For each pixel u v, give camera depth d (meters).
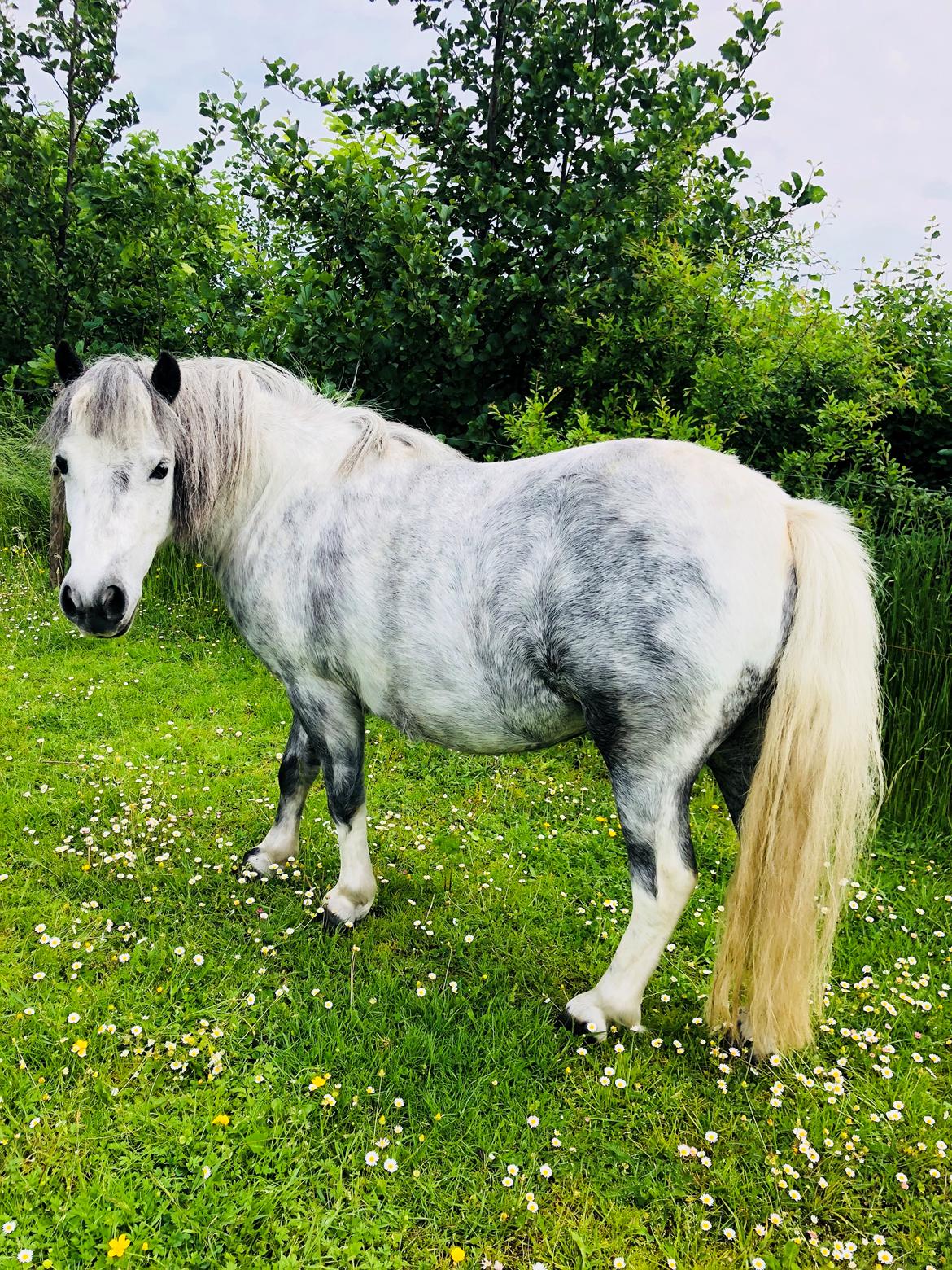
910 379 4.60
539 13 5.04
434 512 2.18
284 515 2.40
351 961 2.43
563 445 4.14
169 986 2.25
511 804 3.58
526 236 4.86
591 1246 1.64
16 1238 1.54
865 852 3.16
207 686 4.63
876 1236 1.67
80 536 2.11
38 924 2.44
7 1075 1.90
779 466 4.38
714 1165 1.85
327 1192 1.71
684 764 1.96
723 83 4.76
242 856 2.94
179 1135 1.78
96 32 6.48
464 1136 1.88
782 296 4.76
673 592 1.86
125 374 2.14
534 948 2.64
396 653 2.22
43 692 4.36
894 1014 2.32
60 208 6.47
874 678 1.93
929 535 3.81
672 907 2.07
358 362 4.88
